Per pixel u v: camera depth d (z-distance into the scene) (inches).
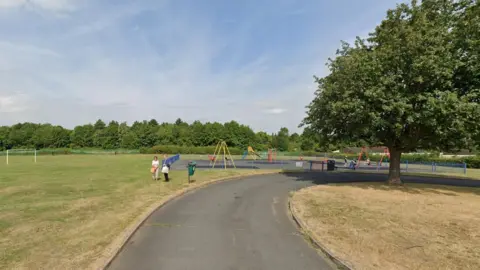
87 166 1151.0
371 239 302.7
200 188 641.6
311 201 498.3
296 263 243.3
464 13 611.5
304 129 807.7
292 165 1389.0
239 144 2979.8
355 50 675.4
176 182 701.9
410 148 697.0
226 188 648.4
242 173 951.6
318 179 847.1
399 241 299.4
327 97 658.8
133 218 359.6
